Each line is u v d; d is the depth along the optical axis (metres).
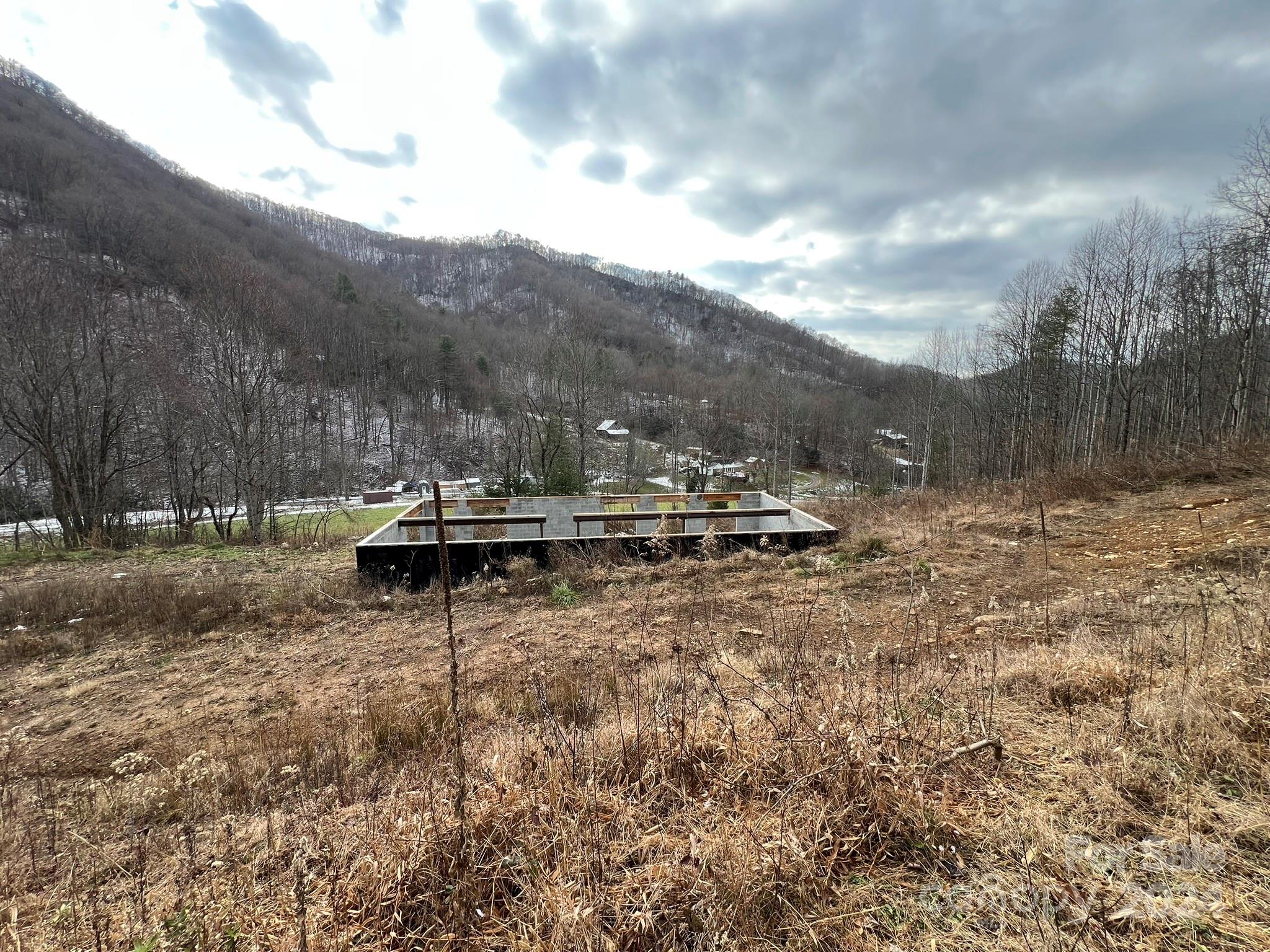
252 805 2.81
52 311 16.22
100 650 5.51
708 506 11.11
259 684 4.66
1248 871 1.59
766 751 2.26
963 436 35.41
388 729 3.55
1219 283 18.06
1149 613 4.09
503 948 1.58
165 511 22.23
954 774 2.14
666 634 4.99
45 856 2.53
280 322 21.91
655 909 1.60
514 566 7.00
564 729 2.84
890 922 1.54
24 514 19.98
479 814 2.00
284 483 21.33
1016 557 6.48
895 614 5.05
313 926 1.62
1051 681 2.94
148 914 1.84
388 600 6.41
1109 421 24.55
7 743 3.57
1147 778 2.01
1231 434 10.82
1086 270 23.80
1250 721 2.18
